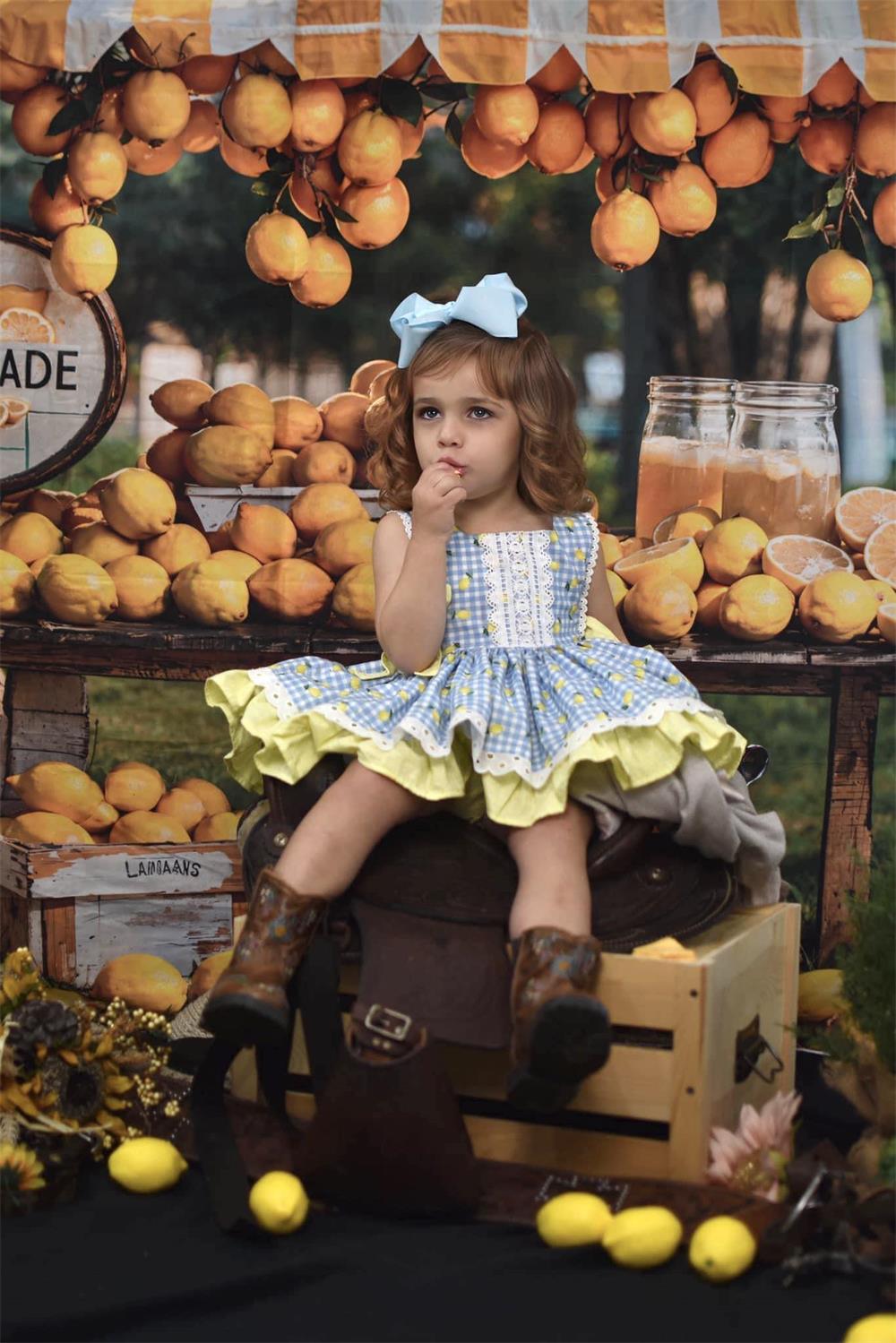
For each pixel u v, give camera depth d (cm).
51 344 229
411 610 181
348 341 232
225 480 234
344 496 235
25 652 236
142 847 235
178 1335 139
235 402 232
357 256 230
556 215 230
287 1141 170
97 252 227
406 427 201
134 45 221
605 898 172
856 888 240
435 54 217
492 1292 146
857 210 227
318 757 176
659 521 238
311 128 225
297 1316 142
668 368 234
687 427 235
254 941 163
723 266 230
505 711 175
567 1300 145
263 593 236
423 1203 159
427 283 232
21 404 230
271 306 231
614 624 213
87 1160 177
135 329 230
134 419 232
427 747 169
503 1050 163
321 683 182
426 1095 154
